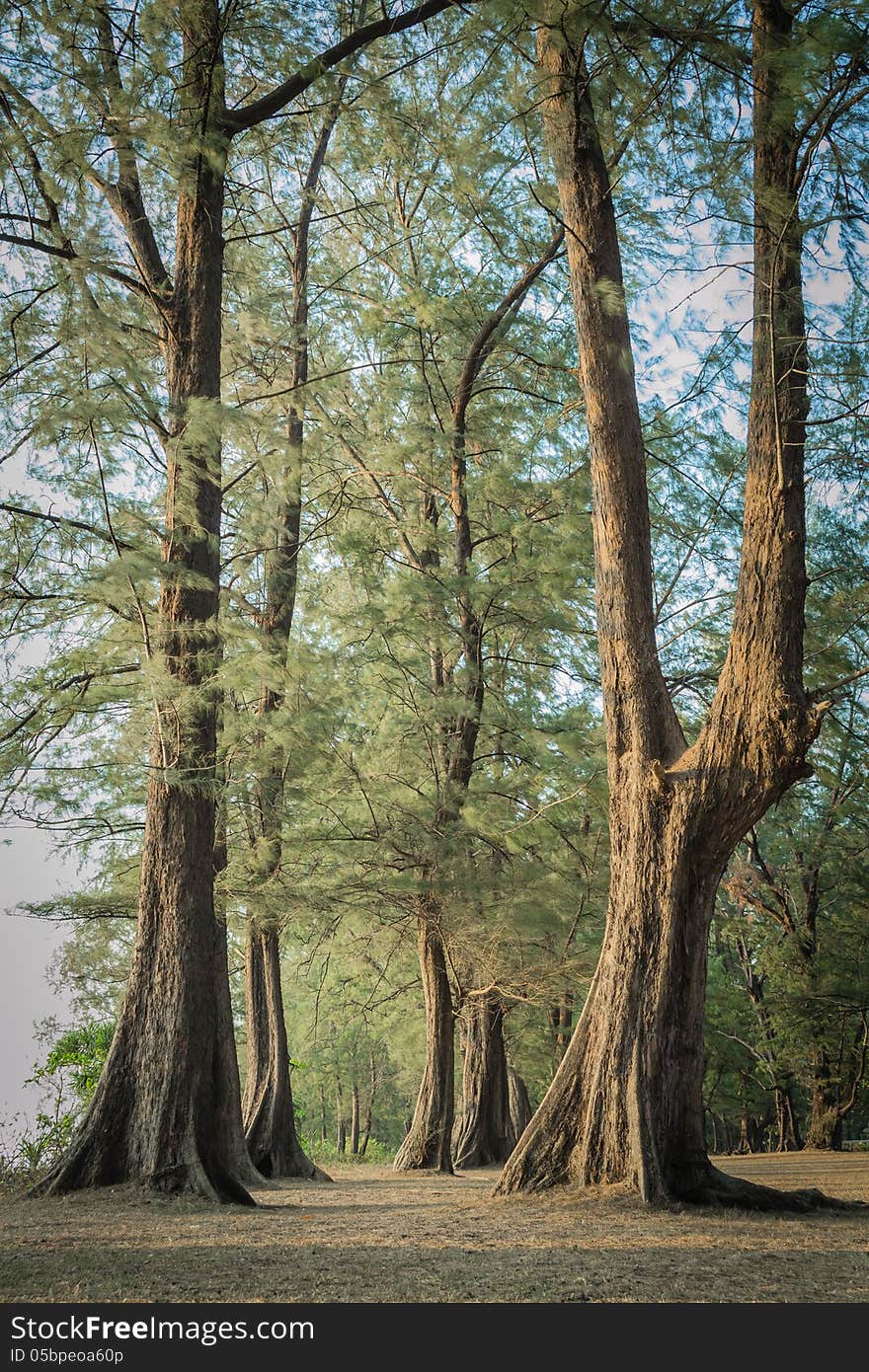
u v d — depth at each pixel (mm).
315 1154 33812
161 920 10359
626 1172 9078
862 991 22656
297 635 15297
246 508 13430
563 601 15531
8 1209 8734
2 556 11094
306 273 17594
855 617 15570
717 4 7953
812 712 9148
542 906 12922
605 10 7848
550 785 14367
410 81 13164
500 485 15945
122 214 12406
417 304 14891
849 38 6992
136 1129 9758
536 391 17250
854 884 23875
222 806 13297
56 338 9883
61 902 14023
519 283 16797
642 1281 5344
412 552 17578
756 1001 28562
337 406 16875
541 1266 5809
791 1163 17422
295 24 10766
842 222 8383
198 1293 4957
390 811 13828
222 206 12539
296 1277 5398
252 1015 15828
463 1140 20172
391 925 16656
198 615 10922
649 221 9641
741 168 8398
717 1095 33000
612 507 10500
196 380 11688
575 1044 9898
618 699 10250
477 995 14695
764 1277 5508
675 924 9531
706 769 9453
